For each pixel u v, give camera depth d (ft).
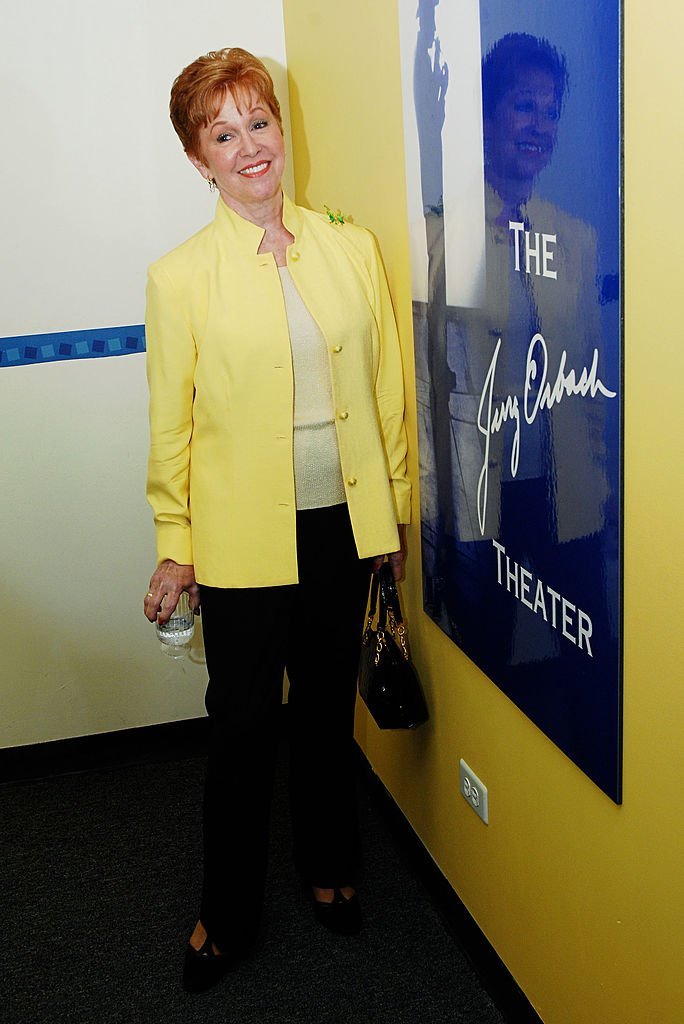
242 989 7.26
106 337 9.16
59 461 9.37
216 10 8.75
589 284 4.65
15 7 8.35
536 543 5.53
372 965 7.41
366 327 6.68
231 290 6.42
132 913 8.07
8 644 9.71
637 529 4.63
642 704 4.81
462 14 5.45
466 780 7.17
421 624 7.73
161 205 8.98
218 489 6.67
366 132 7.30
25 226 8.79
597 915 5.59
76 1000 7.25
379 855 8.56
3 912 8.16
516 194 5.17
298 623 7.09
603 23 4.26
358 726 9.58
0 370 9.05
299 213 6.73
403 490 7.27
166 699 10.17
